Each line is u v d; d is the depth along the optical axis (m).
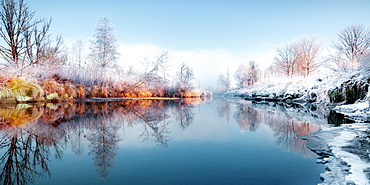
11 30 13.91
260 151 3.10
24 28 14.52
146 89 24.94
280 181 2.05
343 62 12.52
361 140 3.74
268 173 2.25
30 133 4.20
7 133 4.18
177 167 2.43
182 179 2.08
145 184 1.96
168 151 3.08
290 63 33.06
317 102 13.37
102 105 11.69
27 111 7.89
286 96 18.48
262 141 3.74
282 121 6.34
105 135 4.14
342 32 21.05
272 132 4.59
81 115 7.10
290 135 4.25
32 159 2.69
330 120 6.50
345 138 3.91
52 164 2.51
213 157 2.81
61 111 8.13
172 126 5.34
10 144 3.38
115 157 2.80
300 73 30.69
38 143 3.46
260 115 8.07
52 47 19.33
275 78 27.83
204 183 1.99
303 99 15.91
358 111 7.96
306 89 16.11
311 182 2.02
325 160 2.69
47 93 13.04
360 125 5.40
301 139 3.88
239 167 2.43
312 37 29.89
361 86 10.20
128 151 3.08
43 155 2.86
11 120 5.83
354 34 20.23
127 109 9.79
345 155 2.87
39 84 12.87
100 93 18.09
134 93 22.75
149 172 2.27
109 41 24.36
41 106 9.97
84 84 16.81
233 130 4.81
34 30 15.80
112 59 24.14
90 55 23.92
